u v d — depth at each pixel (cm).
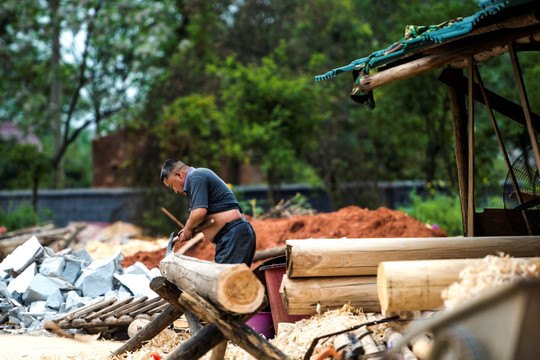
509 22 1015
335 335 990
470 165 1319
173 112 4212
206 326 925
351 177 4494
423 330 676
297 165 4284
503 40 1138
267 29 5003
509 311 608
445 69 1438
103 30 4956
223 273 836
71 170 6731
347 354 904
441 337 662
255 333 883
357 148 4588
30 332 1444
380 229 1964
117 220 4144
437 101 3372
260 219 2836
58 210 4709
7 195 4669
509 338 599
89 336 1402
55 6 5288
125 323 1385
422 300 845
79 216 4706
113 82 5412
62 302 1564
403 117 3675
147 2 5309
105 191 4688
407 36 1210
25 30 5156
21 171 4581
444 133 3447
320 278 1077
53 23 5109
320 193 4531
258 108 3772
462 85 1432
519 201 1277
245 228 1223
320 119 3909
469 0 3291
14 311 1511
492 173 4009
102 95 5444
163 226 3666
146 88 5250
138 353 1159
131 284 1581
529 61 3469
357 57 4322
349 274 1062
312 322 1082
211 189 1234
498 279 735
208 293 858
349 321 1023
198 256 2138
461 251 1059
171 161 1257
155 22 5131
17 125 5934
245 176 5609
